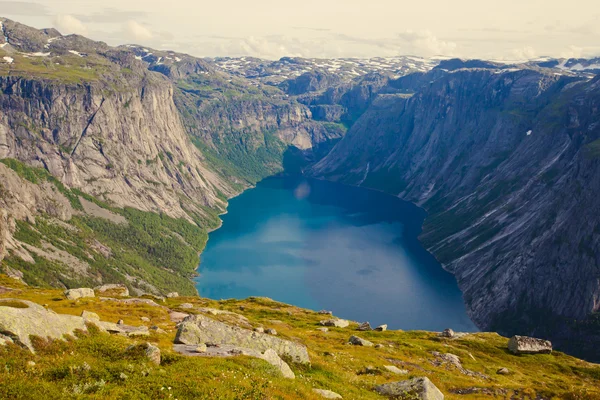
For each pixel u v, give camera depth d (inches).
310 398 1477.6
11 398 1095.0
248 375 1497.3
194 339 2064.5
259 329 3688.5
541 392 2960.1
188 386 1305.4
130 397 1198.3
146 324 3383.4
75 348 1504.7
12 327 1423.5
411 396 1920.5
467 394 2925.7
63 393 1164.5
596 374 4023.1
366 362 3051.2
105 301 4276.6
